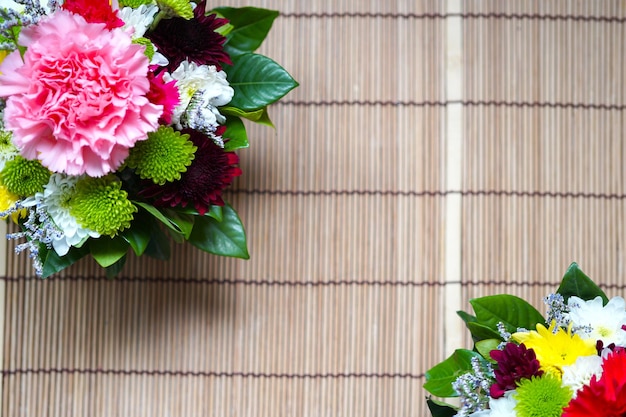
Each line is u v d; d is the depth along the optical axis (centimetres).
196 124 79
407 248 89
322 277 89
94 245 80
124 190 80
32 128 76
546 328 79
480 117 89
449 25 89
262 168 89
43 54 76
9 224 88
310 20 89
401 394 89
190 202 81
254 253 89
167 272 89
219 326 89
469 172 89
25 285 88
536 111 89
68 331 88
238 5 89
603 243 89
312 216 89
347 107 89
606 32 89
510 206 89
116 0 78
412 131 89
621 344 77
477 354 81
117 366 88
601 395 74
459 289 89
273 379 89
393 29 89
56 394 88
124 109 76
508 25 89
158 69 80
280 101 89
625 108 89
